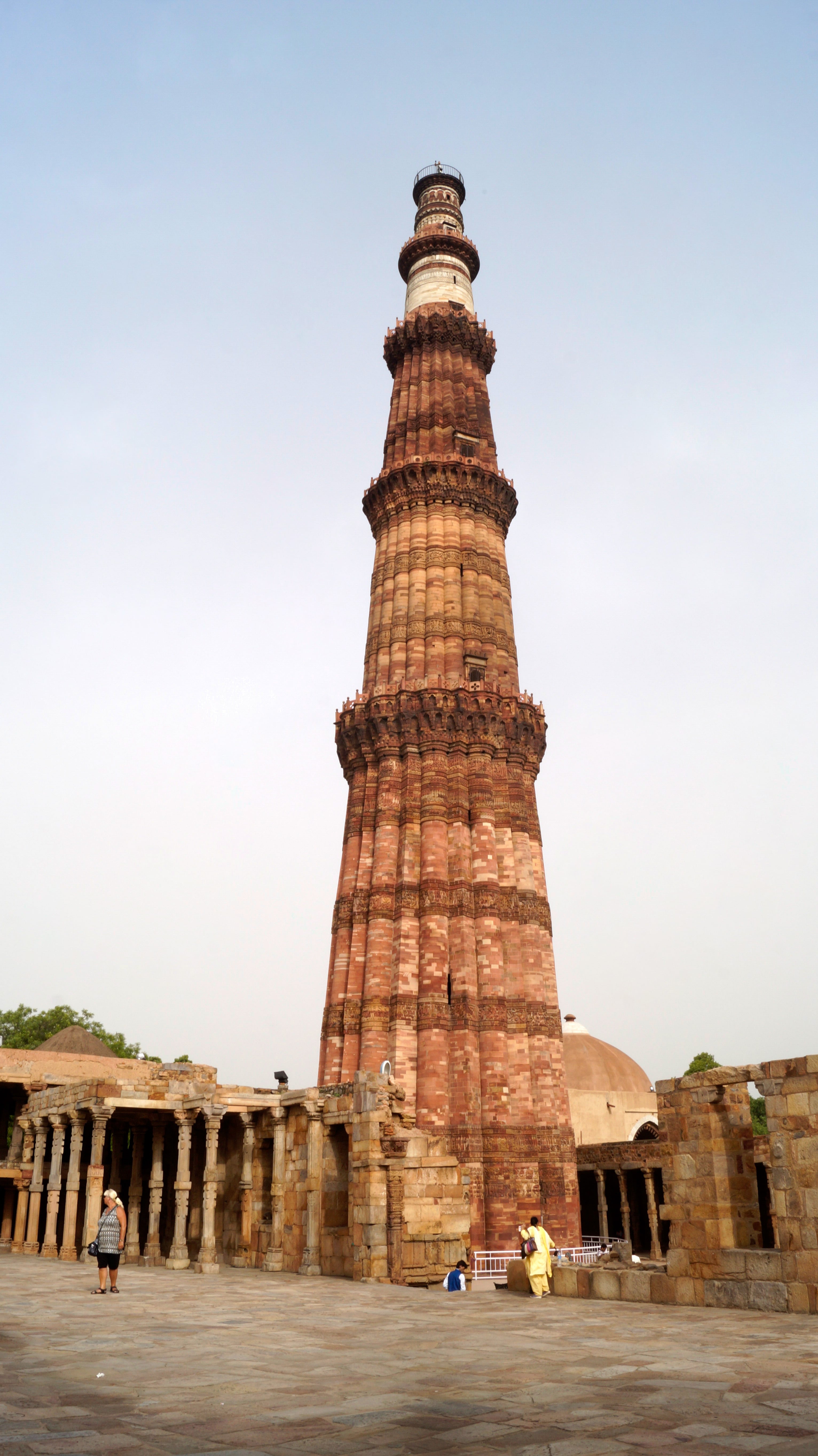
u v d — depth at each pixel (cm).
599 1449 975
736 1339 1695
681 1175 2334
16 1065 4900
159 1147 3978
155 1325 1962
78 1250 3928
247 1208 3881
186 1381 1345
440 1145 3912
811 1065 2088
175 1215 4109
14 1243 4359
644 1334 1788
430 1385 1318
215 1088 3791
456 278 7850
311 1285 2991
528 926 5691
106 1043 9144
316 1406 1180
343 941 5744
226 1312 2198
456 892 5612
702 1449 973
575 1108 6994
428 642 6353
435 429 7150
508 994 5453
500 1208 4938
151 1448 973
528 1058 5306
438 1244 3275
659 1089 2423
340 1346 1681
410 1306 2356
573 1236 5056
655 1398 1213
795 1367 1412
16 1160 4950
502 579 6775
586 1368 1434
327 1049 5556
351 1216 3341
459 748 5991
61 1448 968
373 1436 1031
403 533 6775
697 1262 2253
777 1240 2102
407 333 7525
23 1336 1791
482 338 7581
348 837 6066
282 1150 3803
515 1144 5091
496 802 5950
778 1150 2117
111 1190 2655
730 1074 2242
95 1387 1301
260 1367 1460
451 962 5472
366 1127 3356
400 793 5959
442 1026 5284
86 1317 2086
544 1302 2441
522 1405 1184
